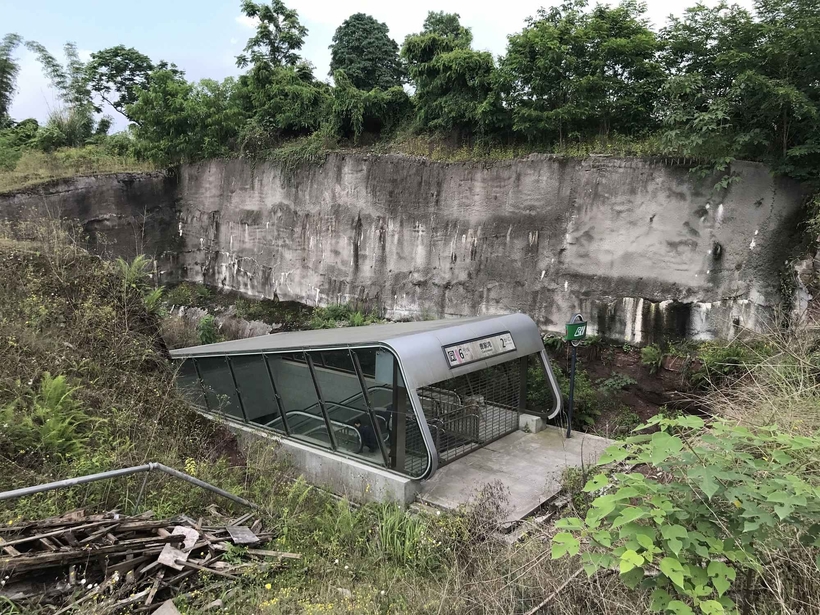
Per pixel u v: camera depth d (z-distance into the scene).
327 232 14.89
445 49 13.35
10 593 3.79
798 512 2.59
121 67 26.36
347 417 7.54
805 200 8.36
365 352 7.11
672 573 2.34
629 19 10.55
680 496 2.92
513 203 11.37
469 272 12.09
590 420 9.34
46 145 20.58
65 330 7.93
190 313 17.23
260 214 16.58
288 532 5.61
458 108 12.46
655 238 9.61
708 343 9.00
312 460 7.77
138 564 4.43
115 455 5.93
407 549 5.26
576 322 8.29
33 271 8.54
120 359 8.11
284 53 19.70
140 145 18.28
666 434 2.80
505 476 7.19
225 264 17.69
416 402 6.59
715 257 9.06
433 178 12.67
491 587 3.96
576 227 10.49
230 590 4.43
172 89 18.05
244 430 8.69
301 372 8.09
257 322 15.85
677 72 9.90
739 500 2.70
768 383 5.34
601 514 2.65
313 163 15.10
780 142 8.54
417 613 4.10
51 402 6.30
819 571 2.79
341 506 6.09
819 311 7.14
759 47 8.27
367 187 13.95
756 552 2.98
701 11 9.06
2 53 22.36
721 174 8.92
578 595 3.52
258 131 16.78
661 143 9.19
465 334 7.68
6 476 5.17
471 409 8.09
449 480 7.09
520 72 11.14
